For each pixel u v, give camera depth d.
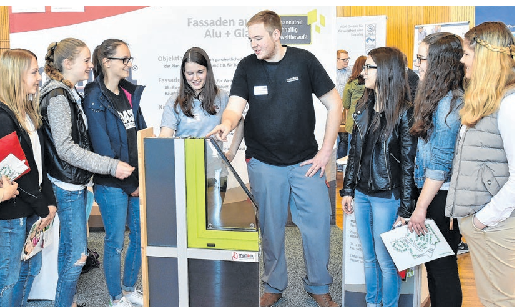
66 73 2.32
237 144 2.88
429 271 2.20
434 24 5.36
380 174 2.32
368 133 2.37
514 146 1.67
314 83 2.65
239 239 1.94
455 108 1.94
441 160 1.99
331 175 4.58
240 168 4.20
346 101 4.83
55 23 4.15
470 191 1.82
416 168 2.22
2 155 1.94
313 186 2.70
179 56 4.18
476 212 1.82
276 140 2.64
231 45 4.14
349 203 2.59
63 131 2.21
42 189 2.23
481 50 1.75
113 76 2.46
